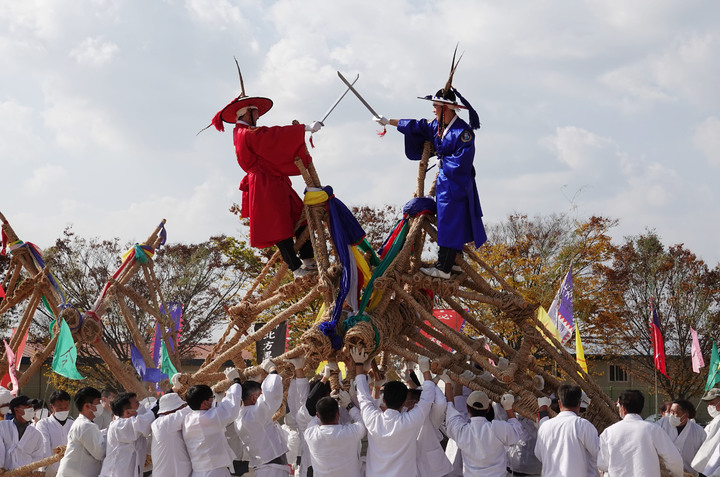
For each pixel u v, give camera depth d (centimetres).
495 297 993
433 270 979
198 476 895
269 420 973
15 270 1666
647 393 3441
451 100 985
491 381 1076
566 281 1741
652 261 3253
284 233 1006
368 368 1016
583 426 830
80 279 3284
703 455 1027
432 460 915
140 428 928
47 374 3206
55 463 1134
